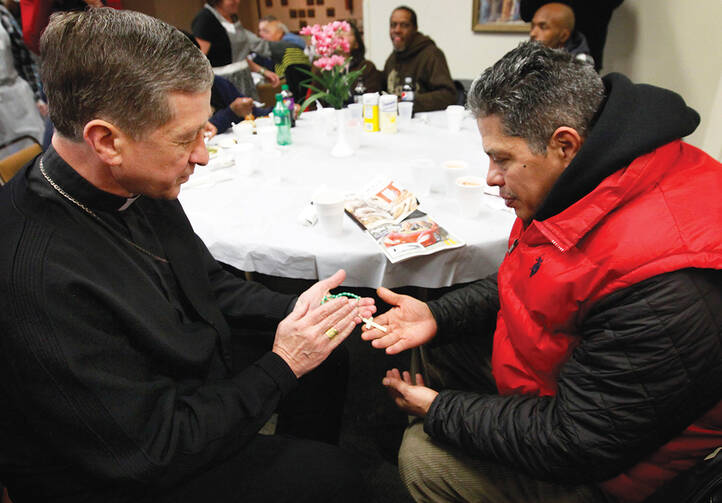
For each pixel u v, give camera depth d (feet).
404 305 3.79
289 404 3.93
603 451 2.40
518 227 3.45
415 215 4.42
